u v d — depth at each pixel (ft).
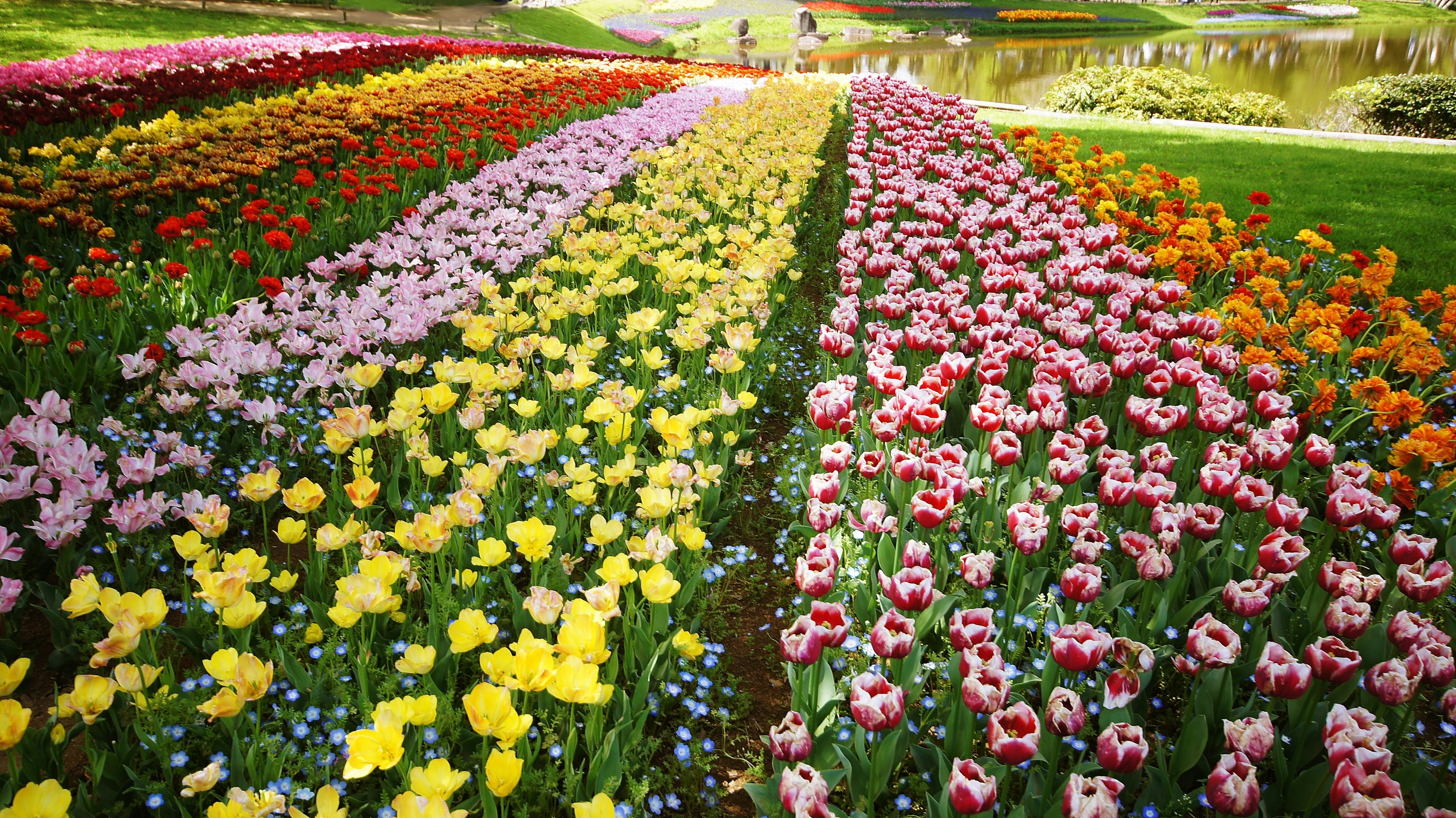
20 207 19.06
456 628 7.75
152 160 25.40
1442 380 17.49
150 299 16.92
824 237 29.14
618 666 9.87
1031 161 36.70
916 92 53.52
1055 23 175.94
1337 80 94.12
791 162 29.73
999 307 15.79
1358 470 10.89
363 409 11.07
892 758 8.06
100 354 14.83
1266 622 10.91
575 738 8.09
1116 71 67.62
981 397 12.13
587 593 8.42
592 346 13.85
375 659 9.45
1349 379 17.53
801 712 8.87
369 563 8.43
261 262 20.16
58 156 26.73
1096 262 20.25
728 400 13.19
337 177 27.14
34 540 11.04
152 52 48.62
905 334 15.92
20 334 13.80
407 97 37.42
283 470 13.88
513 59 61.46
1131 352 14.42
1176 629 10.23
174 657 10.37
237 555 8.86
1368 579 8.88
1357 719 7.19
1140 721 9.55
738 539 13.99
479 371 12.72
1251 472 11.93
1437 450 12.89
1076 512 10.13
